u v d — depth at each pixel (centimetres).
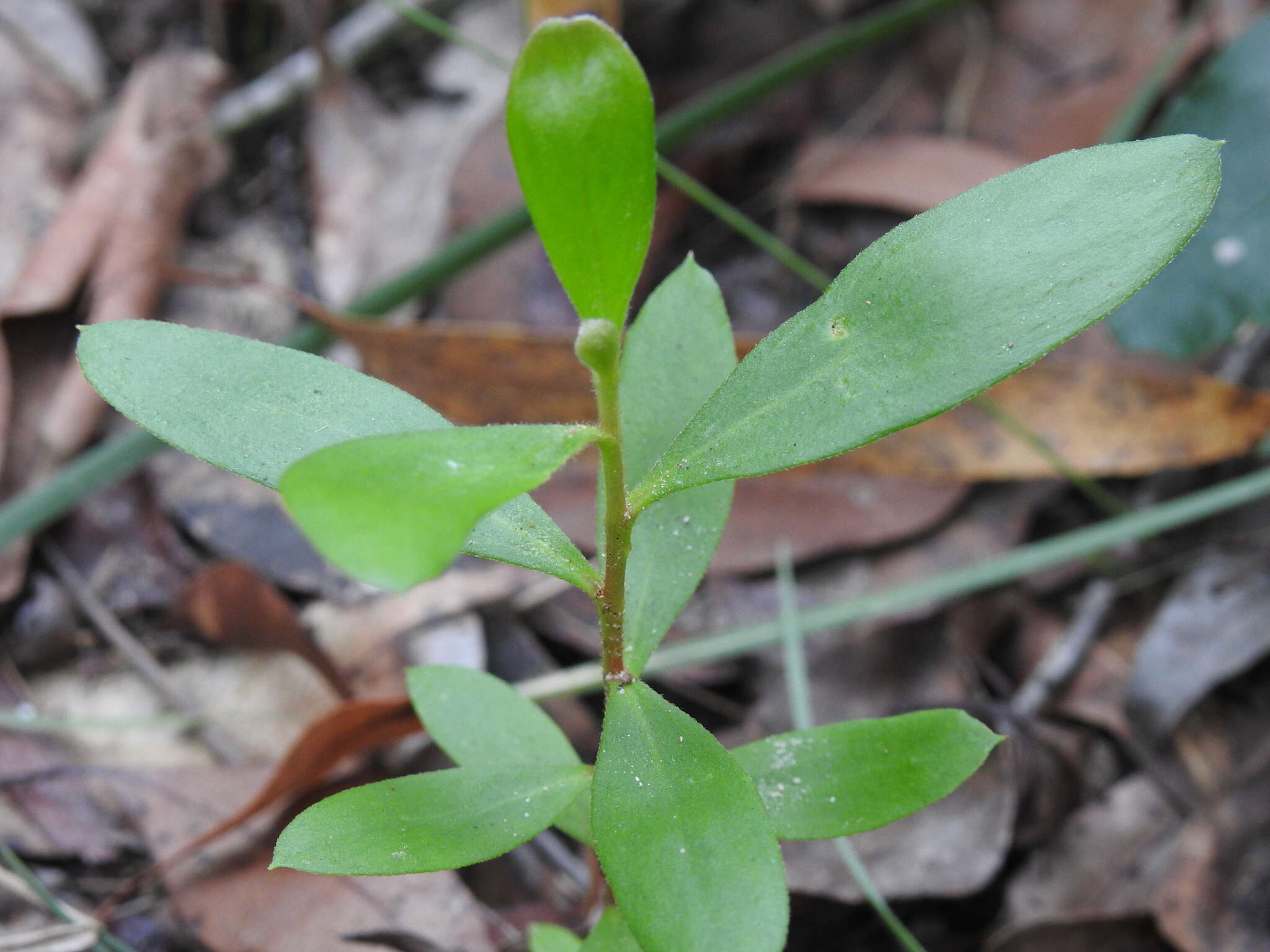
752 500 29
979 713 25
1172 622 26
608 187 14
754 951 13
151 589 28
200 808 23
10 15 37
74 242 32
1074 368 28
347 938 21
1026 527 29
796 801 16
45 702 26
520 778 16
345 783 23
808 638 27
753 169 37
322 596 27
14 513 26
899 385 14
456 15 38
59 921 22
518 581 27
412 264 34
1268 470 26
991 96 36
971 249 14
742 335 30
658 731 15
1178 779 24
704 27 39
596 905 21
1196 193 14
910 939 20
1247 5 35
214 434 15
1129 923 22
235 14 38
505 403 29
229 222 35
